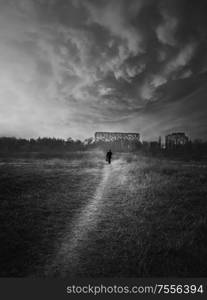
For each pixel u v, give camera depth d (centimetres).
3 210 727
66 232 600
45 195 948
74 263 455
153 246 518
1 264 450
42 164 2202
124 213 754
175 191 1007
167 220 683
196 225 629
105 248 514
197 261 458
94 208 811
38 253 491
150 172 1585
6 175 1265
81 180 1343
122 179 1393
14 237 555
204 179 1309
